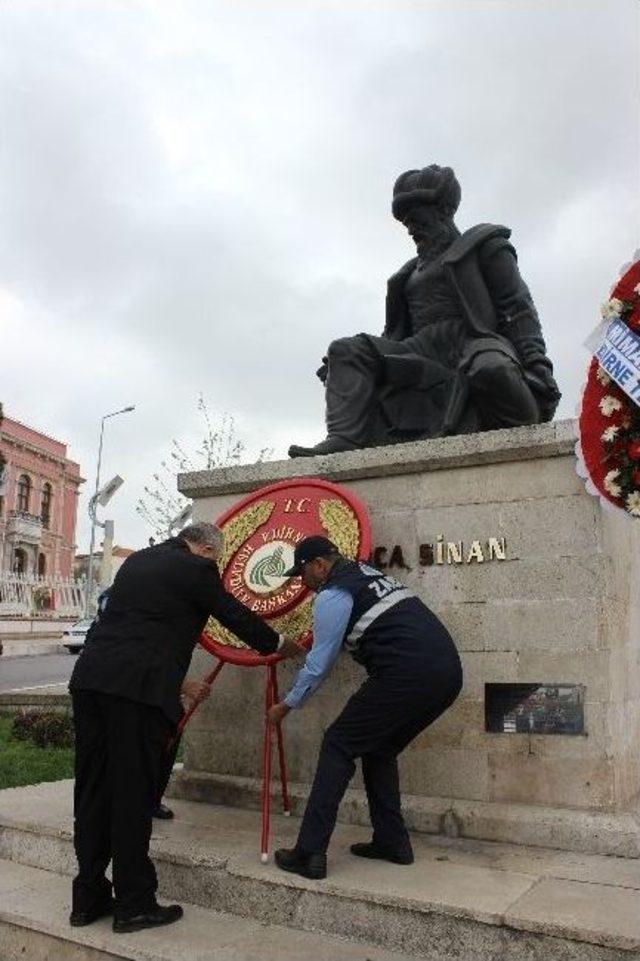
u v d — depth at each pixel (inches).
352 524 188.2
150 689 143.7
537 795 168.1
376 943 135.3
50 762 326.3
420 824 172.9
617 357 127.8
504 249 246.5
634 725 183.3
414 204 254.1
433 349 245.0
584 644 167.9
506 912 126.5
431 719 155.7
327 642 153.3
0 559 2164.1
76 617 1740.9
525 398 221.6
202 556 162.7
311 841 146.2
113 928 141.2
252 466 220.7
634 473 132.5
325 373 261.4
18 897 157.9
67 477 2534.5
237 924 144.6
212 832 174.1
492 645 177.3
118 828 141.9
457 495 187.6
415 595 173.0
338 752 150.9
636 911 126.3
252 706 205.2
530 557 176.4
